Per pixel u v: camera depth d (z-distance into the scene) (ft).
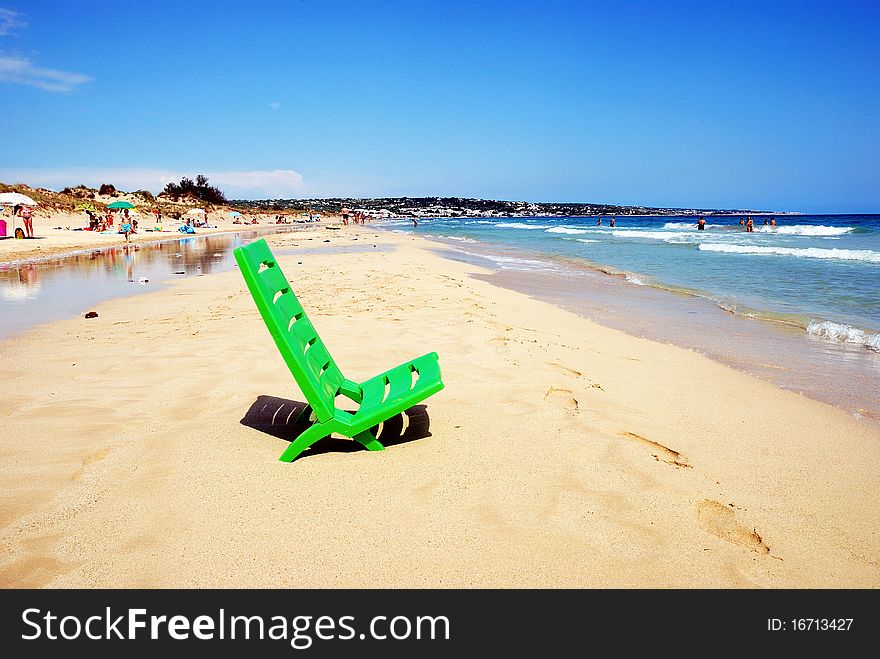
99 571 8.23
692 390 18.20
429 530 9.30
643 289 45.75
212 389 16.07
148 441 12.51
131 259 67.36
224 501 10.05
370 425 11.47
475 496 10.36
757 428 15.02
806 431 15.03
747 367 22.44
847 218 386.73
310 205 541.34
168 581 8.08
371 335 23.03
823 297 41.04
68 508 9.77
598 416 14.64
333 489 10.52
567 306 37.06
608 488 10.83
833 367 22.54
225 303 32.45
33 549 8.67
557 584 8.21
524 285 47.93
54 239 96.84
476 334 23.26
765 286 47.14
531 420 13.98
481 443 12.59
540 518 9.72
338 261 63.98
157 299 35.12
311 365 12.14
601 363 20.49
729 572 8.67
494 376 17.51
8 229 112.27
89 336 23.67
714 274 56.13
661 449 12.87
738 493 11.12
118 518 9.48
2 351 21.06
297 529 9.26
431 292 36.45
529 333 24.59
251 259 11.28
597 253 86.74
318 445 12.53
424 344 21.49
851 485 11.84
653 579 8.41
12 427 13.24
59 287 41.78
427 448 12.32
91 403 14.92
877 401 18.34
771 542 9.53
